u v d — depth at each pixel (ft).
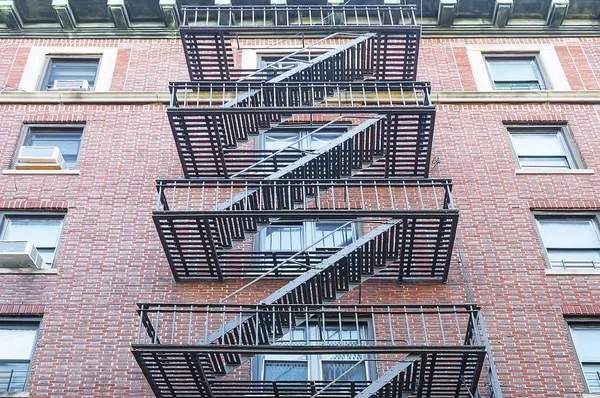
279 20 85.56
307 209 59.36
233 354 53.83
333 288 59.47
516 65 84.58
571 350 59.67
